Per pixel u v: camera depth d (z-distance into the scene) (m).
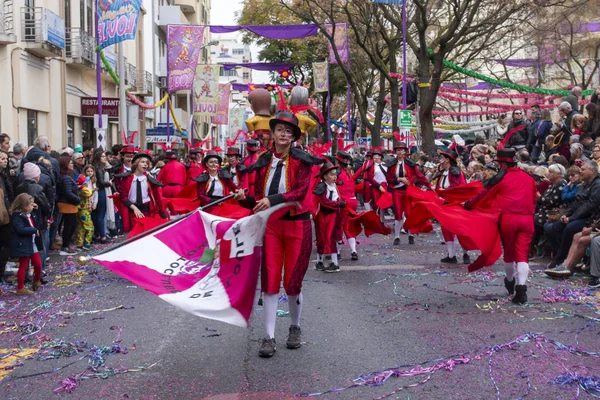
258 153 11.71
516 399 4.83
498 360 5.73
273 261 6.00
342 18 29.83
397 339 6.45
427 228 11.14
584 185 9.92
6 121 19.98
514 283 8.29
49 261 11.85
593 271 8.98
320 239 10.49
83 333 6.89
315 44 43.16
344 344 6.30
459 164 17.59
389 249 13.26
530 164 14.48
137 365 5.77
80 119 27.34
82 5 26.75
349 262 11.53
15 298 8.80
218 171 10.95
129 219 11.82
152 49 40.19
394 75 27.84
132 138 16.89
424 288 8.98
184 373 5.53
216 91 30.09
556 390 5.01
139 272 5.39
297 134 6.03
